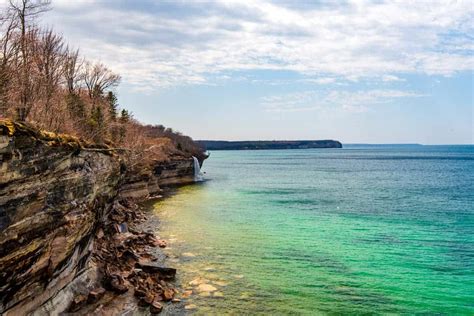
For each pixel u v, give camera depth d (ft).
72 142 65.57
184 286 85.20
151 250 110.42
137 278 83.56
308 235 135.13
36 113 78.48
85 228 71.20
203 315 72.23
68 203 63.57
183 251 111.14
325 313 75.25
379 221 162.30
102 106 174.60
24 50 96.17
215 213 174.29
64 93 127.95
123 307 71.56
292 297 81.97
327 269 99.81
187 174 331.98
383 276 95.81
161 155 284.20
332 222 159.02
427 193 259.39
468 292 86.94
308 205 202.49
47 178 56.75
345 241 128.06
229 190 267.59
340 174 422.41
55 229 59.11
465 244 125.80
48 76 108.88
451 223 159.53
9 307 51.44
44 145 55.26
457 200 226.17
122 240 108.37
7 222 47.91
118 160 99.71
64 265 64.28
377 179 364.17
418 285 90.53
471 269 101.71
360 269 100.37
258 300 79.66
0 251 46.91
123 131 199.31
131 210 162.40
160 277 88.07
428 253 115.65
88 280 74.95
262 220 160.04
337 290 86.58
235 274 93.81
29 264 53.31
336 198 231.30
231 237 129.39
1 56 86.28
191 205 196.03
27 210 51.93
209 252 111.04
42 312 58.70
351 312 76.07
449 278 95.25
